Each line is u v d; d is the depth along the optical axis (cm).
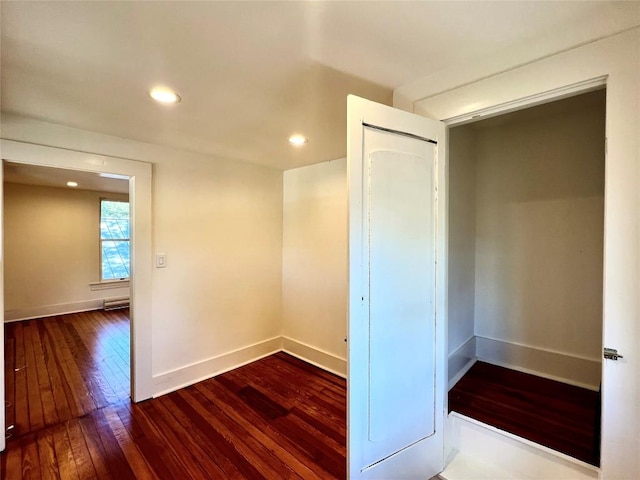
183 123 219
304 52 138
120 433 220
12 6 105
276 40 129
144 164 262
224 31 122
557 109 236
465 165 270
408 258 163
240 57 140
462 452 198
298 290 361
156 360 274
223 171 318
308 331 350
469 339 279
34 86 164
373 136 150
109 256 588
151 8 108
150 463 191
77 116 205
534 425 190
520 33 132
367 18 117
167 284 280
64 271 538
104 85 164
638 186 119
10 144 200
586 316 238
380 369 156
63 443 209
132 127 226
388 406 159
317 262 340
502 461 184
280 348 380
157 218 274
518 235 269
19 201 495
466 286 274
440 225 174
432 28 125
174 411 249
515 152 269
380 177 153
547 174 254
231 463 192
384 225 154
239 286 335
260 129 230
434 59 149
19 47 129
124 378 307
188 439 214
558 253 250
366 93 179
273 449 205
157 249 274
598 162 232
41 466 188
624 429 123
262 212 354
